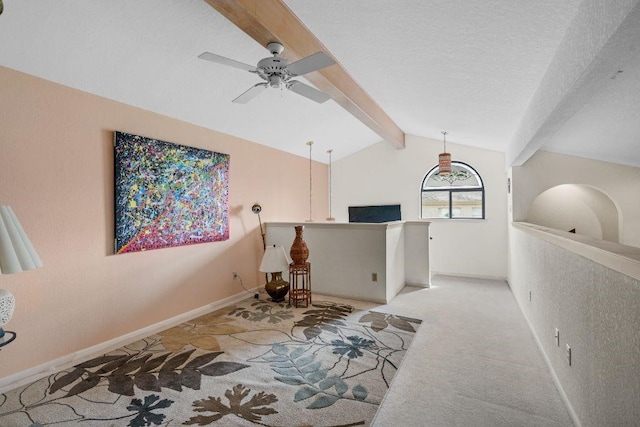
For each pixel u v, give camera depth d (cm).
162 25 237
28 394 220
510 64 240
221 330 331
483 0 175
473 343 297
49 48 231
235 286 446
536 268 304
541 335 281
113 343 300
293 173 590
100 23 223
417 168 637
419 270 516
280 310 396
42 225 254
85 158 282
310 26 254
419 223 516
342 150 658
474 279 572
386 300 423
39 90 251
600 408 152
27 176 245
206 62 292
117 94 299
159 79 298
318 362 262
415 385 228
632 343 121
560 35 192
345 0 207
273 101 398
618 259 129
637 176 402
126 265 314
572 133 331
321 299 443
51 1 199
